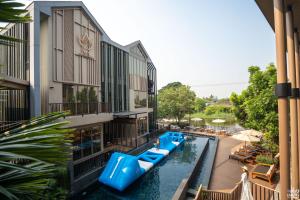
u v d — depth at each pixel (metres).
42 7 10.34
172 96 32.56
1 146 1.44
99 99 15.16
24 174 1.59
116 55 18.14
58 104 10.76
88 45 13.98
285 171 2.59
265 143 13.59
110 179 9.71
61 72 11.67
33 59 9.55
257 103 11.62
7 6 1.46
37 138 1.60
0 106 9.37
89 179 9.67
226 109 54.00
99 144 13.85
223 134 24.92
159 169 13.05
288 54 3.31
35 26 9.69
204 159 14.71
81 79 13.27
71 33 12.51
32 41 9.61
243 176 5.03
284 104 2.60
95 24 14.62
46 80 10.72
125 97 19.64
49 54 10.91
